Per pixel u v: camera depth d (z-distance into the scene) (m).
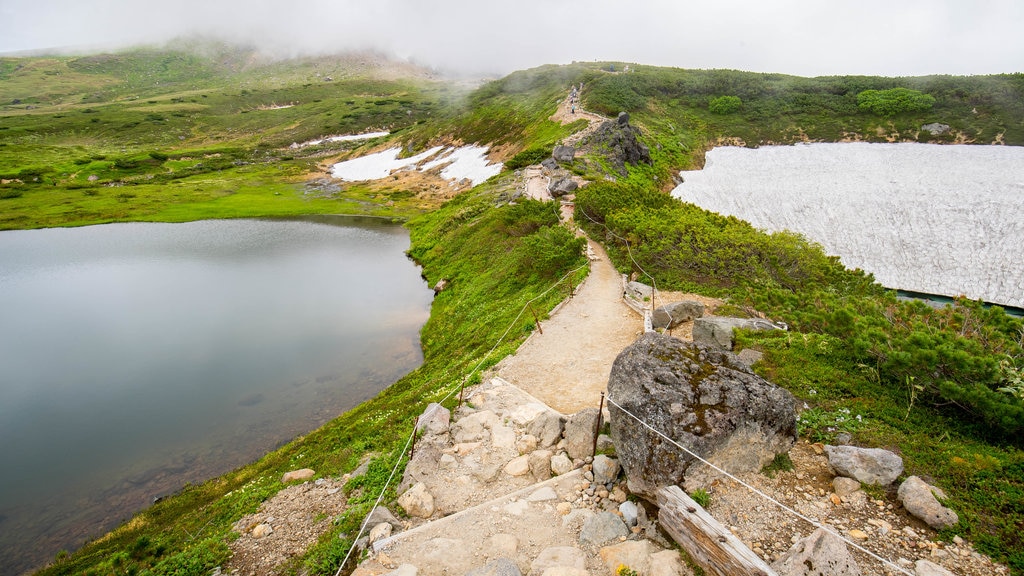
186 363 26.83
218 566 8.87
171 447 19.02
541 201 38.88
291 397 22.47
